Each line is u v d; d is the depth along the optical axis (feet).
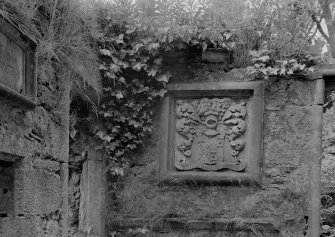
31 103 9.41
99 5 15.85
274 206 16.08
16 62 9.09
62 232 11.35
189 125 16.72
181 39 16.06
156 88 16.69
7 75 8.70
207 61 16.66
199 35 16.06
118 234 16.67
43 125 10.49
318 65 16.17
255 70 16.06
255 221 15.97
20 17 9.40
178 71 16.88
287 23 16.48
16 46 9.08
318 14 18.07
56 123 11.25
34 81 9.66
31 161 9.86
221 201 16.35
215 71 16.78
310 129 16.15
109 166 16.51
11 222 9.37
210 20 16.35
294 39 16.33
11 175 9.48
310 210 15.79
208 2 16.52
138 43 16.11
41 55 10.41
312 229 15.69
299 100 16.30
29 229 9.72
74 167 16.66
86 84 14.08
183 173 16.51
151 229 16.47
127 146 16.61
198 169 16.55
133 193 16.74
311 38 16.74
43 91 10.57
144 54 16.31
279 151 16.25
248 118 16.51
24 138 9.53
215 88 16.49
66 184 11.68
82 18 13.26
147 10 16.33
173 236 16.42
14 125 9.11
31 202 9.82
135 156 16.88
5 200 9.46
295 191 15.98
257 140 16.19
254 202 16.16
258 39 16.55
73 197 16.62
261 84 16.33
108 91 16.11
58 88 11.46
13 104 8.92
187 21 16.38
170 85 16.71
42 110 10.49
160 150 16.65
